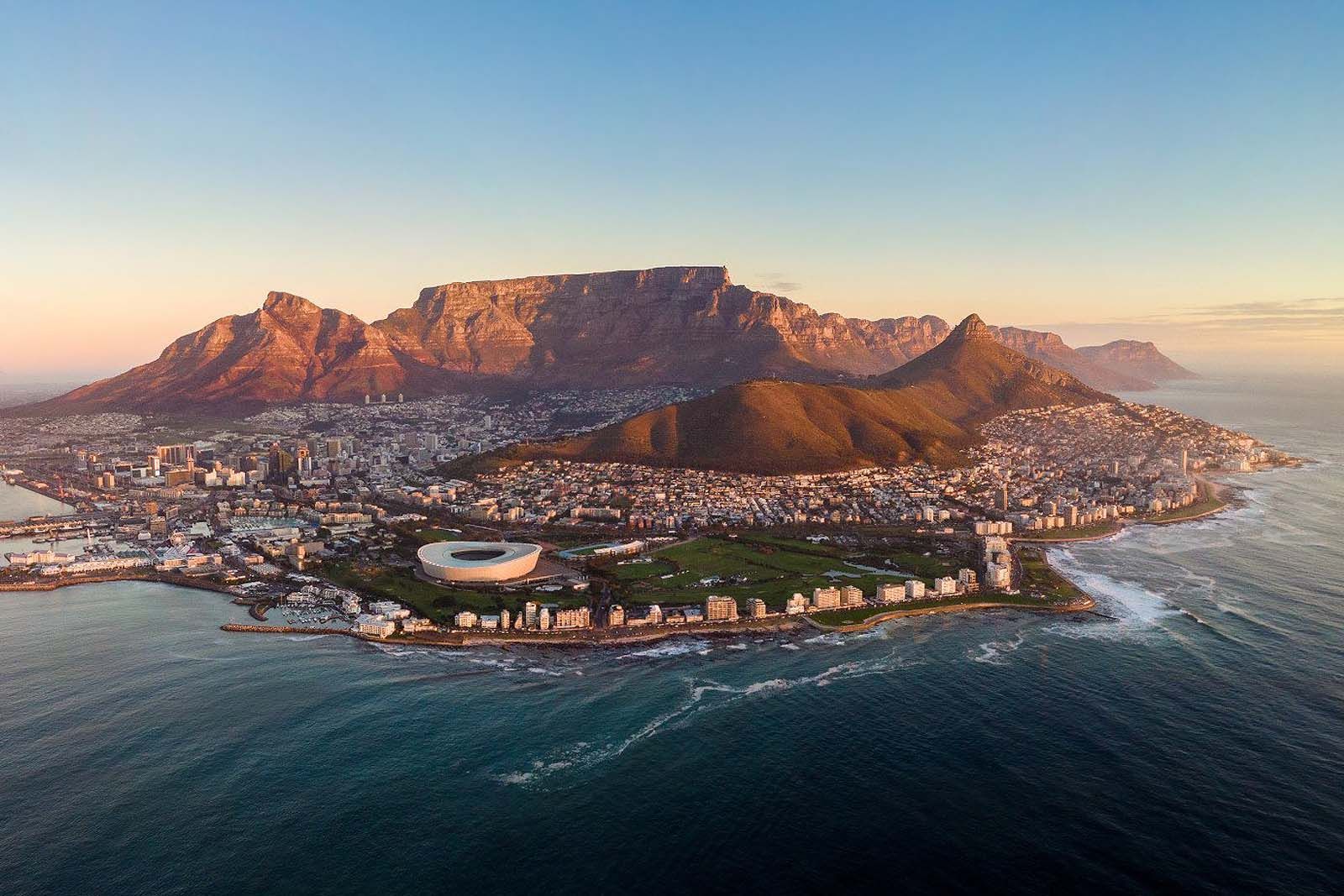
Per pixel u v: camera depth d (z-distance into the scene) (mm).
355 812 188750
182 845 178000
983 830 180625
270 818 187125
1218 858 169500
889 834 179750
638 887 164500
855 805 190125
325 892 164000
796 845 176625
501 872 168750
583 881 166375
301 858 173500
